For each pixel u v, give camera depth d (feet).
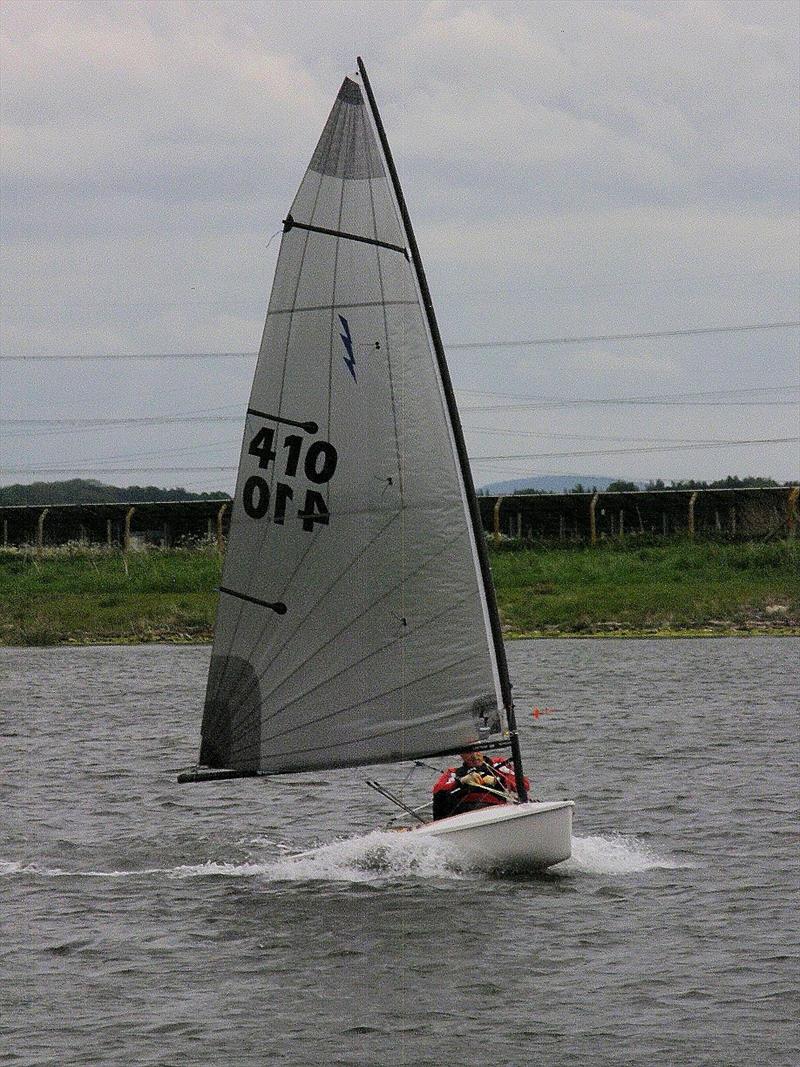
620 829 282.15
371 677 234.79
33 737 427.33
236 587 237.86
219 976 198.39
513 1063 169.99
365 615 234.58
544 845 242.58
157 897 236.84
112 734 433.48
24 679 601.62
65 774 359.25
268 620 236.84
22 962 205.16
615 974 196.65
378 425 233.76
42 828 291.99
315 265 233.96
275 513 236.43
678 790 321.11
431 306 236.63
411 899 230.48
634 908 225.15
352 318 233.55
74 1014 185.98
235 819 300.61
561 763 363.15
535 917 220.84
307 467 235.20
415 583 233.55
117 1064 171.12
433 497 233.55
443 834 246.68
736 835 274.98
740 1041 174.60
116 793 331.98
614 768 353.31
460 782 253.03
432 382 234.38
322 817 302.04
